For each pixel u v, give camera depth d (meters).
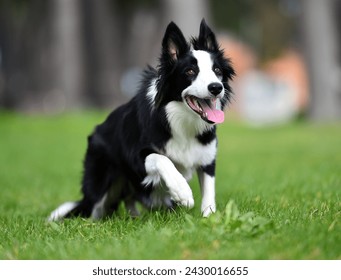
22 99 43.62
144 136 7.66
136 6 42.41
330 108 33.03
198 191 10.16
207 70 7.41
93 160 8.49
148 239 6.48
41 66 41.75
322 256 5.88
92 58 39.88
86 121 28.83
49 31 38.41
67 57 34.91
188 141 7.69
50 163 18.05
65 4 34.62
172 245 6.20
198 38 7.86
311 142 22.45
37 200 11.40
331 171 13.37
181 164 7.77
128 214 8.16
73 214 8.70
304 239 6.20
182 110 7.54
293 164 15.91
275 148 21.03
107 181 8.41
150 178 7.67
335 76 32.97
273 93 48.19
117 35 44.03
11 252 6.52
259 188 10.66
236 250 6.01
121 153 8.05
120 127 8.06
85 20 38.88
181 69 7.47
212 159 7.87
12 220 8.40
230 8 44.44
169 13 30.03
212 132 7.79
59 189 12.81
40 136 25.58
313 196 9.49
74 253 6.31
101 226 7.51
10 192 12.48
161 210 8.09
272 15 45.75
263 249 5.98
